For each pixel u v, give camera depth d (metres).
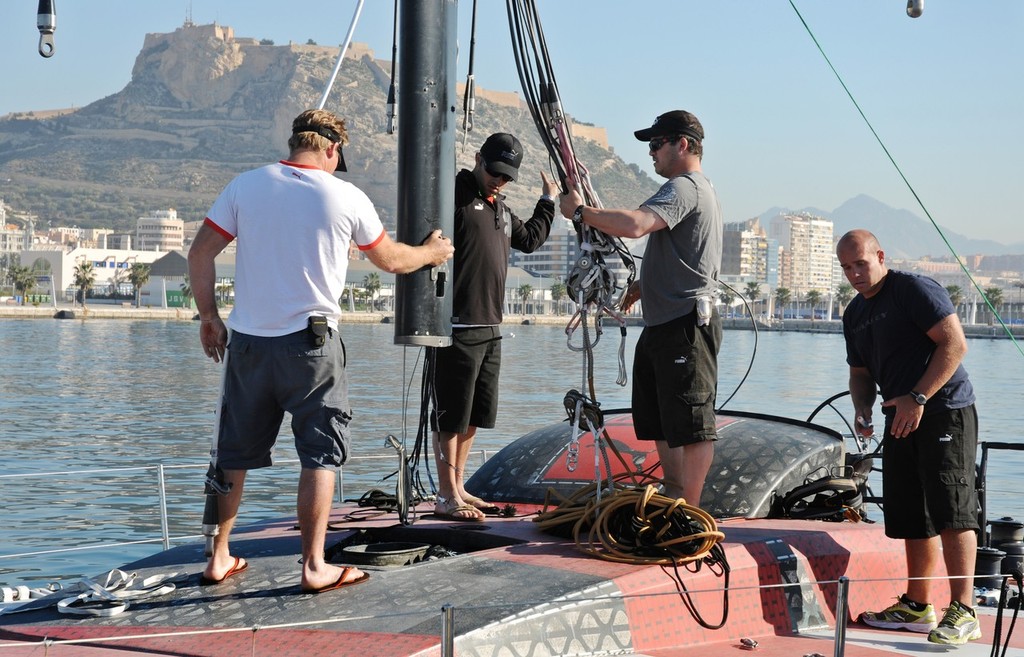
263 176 3.82
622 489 4.70
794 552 4.38
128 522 18.42
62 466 27.78
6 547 16.09
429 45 4.48
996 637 4.05
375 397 48.22
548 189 5.61
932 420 4.52
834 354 107.62
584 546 4.19
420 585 3.73
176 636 3.29
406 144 4.48
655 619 3.78
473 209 5.07
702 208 4.59
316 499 3.71
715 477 5.23
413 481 5.19
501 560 4.04
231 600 3.71
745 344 133.12
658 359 4.64
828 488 5.13
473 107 5.37
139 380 61.28
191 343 106.25
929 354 4.59
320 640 3.30
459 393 5.04
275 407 3.84
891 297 4.67
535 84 4.85
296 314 3.73
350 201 3.84
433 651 3.19
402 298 4.54
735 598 4.08
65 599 3.80
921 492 4.54
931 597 4.70
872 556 4.65
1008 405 49.16
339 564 4.17
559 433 5.97
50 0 5.86
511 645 3.38
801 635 4.20
